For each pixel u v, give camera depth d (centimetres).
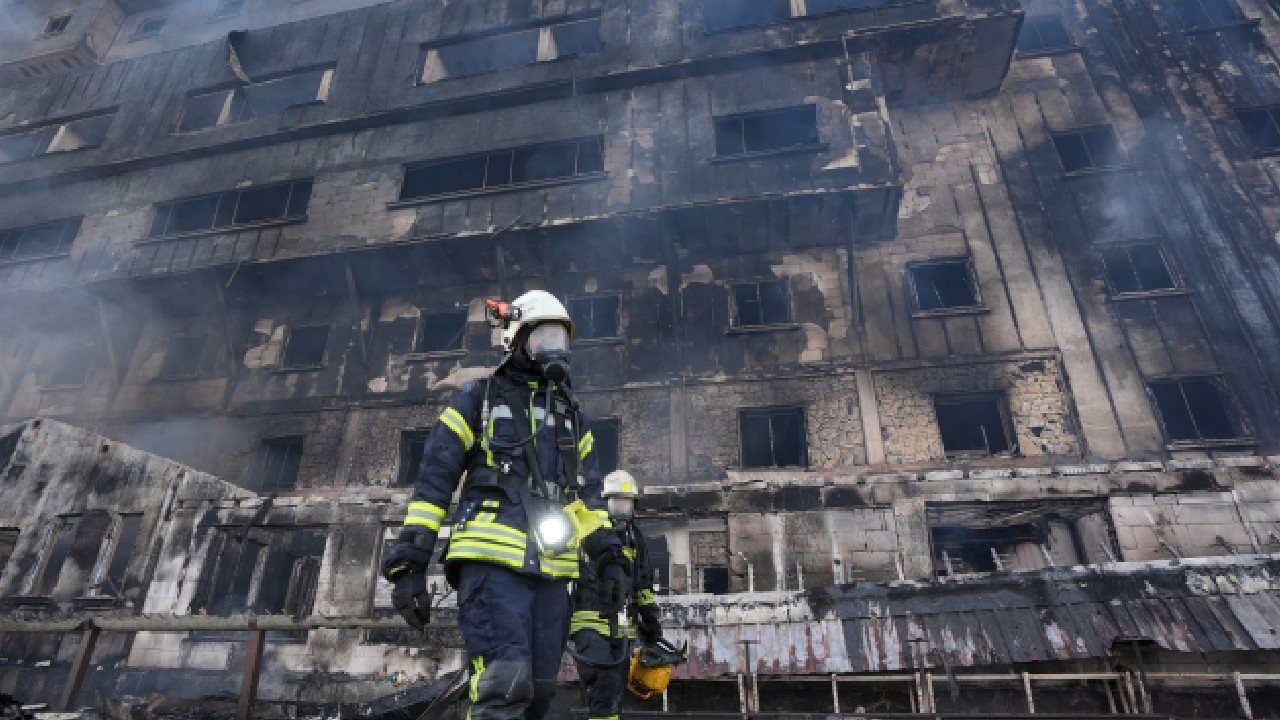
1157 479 1173
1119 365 1384
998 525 1408
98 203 2042
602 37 1873
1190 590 709
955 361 1439
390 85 1977
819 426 1430
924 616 738
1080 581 736
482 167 1806
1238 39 1730
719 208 1504
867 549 1191
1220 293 1426
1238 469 1162
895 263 1571
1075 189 1594
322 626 780
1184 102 1656
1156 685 759
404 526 171
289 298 1870
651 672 311
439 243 1634
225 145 2002
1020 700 729
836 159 1519
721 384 1514
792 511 1234
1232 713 740
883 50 1642
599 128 1738
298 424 1698
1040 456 1322
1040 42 1833
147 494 1337
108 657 1234
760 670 722
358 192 1814
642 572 367
